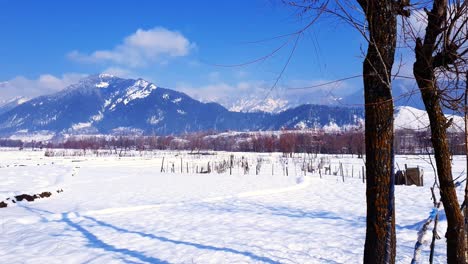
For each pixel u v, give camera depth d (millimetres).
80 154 82812
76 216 12531
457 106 3512
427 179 26516
